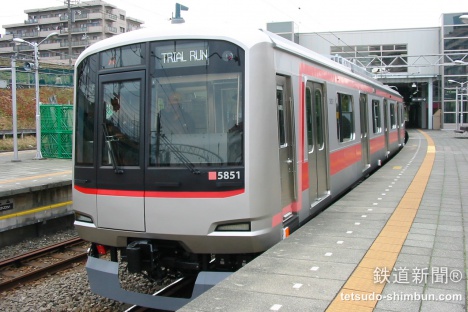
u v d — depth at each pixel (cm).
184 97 523
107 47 563
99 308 614
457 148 2230
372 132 1324
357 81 1108
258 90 510
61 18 8531
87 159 573
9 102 3525
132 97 543
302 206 647
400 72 3984
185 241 511
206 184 501
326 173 798
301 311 368
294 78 630
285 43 632
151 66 534
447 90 4041
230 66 511
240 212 494
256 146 502
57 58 8431
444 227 648
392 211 757
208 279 508
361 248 541
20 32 8862
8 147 2622
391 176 1222
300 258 501
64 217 1149
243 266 484
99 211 554
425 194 930
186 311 370
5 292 688
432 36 3959
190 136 516
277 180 533
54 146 1962
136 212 528
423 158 1752
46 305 632
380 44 3988
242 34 518
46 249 884
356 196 909
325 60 845
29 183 1177
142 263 537
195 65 521
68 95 4062
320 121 781
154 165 523
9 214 991
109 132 554
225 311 369
